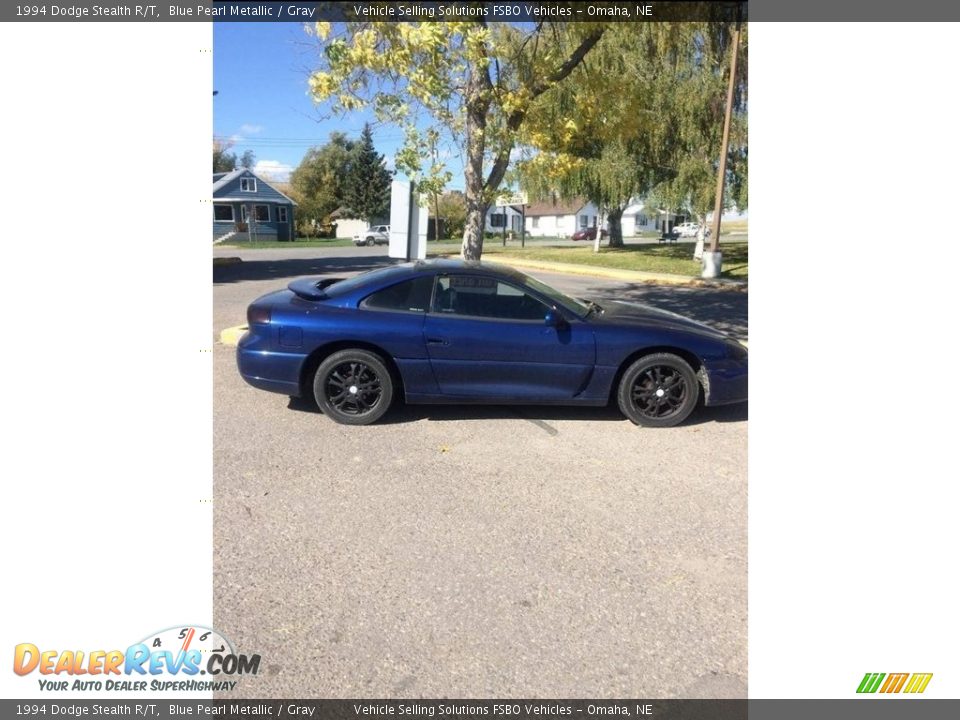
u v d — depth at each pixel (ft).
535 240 193.77
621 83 22.98
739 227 275.80
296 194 192.13
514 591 9.38
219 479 12.99
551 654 8.12
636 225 229.66
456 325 16.24
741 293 49.78
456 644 8.26
